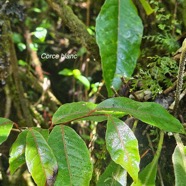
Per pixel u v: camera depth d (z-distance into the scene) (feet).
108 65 2.76
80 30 3.57
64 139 2.08
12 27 4.57
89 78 4.53
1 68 3.76
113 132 2.09
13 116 4.25
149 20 3.61
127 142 2.07
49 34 4.86
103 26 2.76
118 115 2.26
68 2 4.74
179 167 2.34
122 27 2.78
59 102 4.53
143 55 3.53
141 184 2.39
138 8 3.66
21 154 2.13
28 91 4.59
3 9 3.56
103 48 2.75
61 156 2.04
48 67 4.84
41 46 4.84
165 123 2.16
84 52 4.54
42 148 1.99
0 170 3.93
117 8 2.78
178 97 2.65
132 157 2.04
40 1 4.96
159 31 3.64
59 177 2.01
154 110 2.18
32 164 1.96
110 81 2.77
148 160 2.99
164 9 3.73
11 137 4.01
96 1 4.71
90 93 4.20
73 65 4.76
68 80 4.78
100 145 3.31
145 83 3.02
